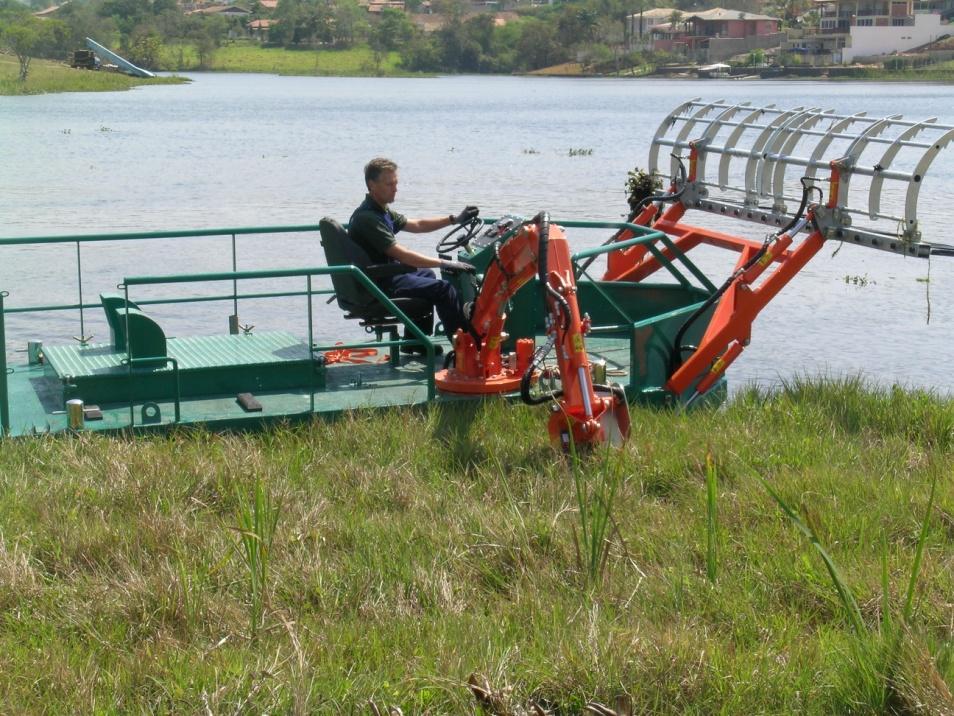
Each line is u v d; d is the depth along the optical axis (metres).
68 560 5.67
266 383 8.58
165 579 5.30
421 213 23.84
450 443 7.61
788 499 6.62
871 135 9.61
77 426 7.61
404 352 9.74
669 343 9.18
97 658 4.75
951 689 4.34
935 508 6.54
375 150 42.06
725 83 140.75
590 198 26.98
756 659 4.69
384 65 192.12
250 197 27.20
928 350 13.84
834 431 8.41
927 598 5.23
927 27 166.88
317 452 7.49
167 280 7.83
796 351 13.89
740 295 9.27
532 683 4.52
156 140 46.31
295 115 67.19
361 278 8.33
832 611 5.29
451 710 4.40
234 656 4.71
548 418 8.05
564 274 7.71
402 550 5.88
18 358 12.06
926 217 23.81
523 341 8.77
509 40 193.50
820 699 4.48
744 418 8.66
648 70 175.62
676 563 5.78
